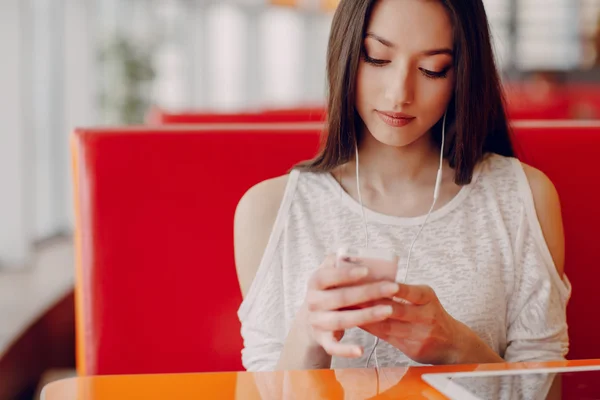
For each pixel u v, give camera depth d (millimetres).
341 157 1205
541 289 1204
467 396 752
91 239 1364
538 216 1227
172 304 1383
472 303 1162
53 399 771
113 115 6148
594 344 1474
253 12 8547
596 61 6848
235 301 1394
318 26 9516
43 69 5652
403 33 1073
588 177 1465
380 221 1188
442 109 1127
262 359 1170
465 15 1099
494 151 1287
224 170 1392
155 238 1378
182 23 7559
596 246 1466
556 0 6926
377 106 1107
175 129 1403
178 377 836
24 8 4742
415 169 1213
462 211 1198
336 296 864
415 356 992
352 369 863
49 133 5824
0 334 2930
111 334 1368
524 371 835
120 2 6605
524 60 6887
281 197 1218
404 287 917
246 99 8602
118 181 1367
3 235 4820
